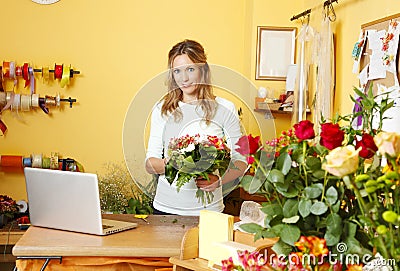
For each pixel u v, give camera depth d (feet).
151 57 17.81
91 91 17.60
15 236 15.34
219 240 7.48
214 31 18.03
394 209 4.97
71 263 8.52
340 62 14.74
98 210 9.04
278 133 17.19
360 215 5.12
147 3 17.79
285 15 17.25
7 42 17.26
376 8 12.92
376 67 12.51
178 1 17.89
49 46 17.42
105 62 17.65
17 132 17.29
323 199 5.30
